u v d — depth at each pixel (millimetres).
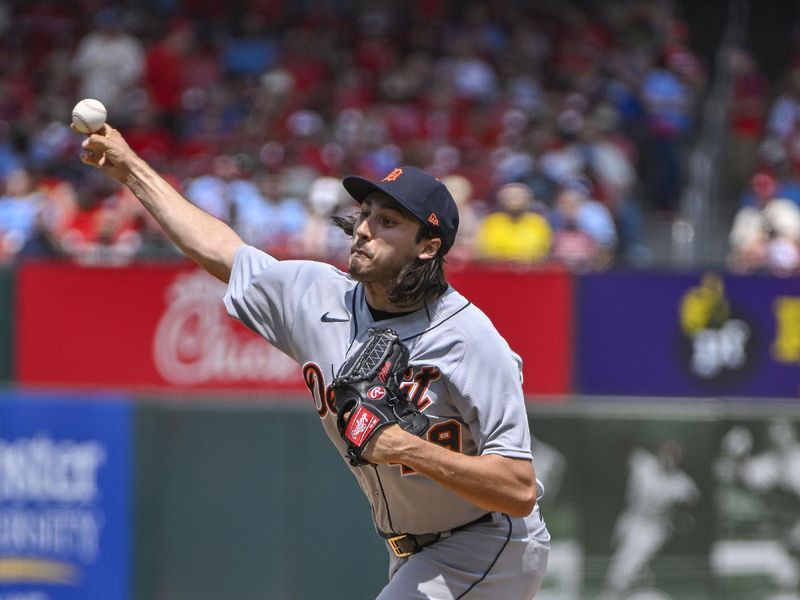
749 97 51719
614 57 54812
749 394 30750
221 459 26859
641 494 27266
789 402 30125
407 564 13109
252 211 35625
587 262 32969
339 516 26375
